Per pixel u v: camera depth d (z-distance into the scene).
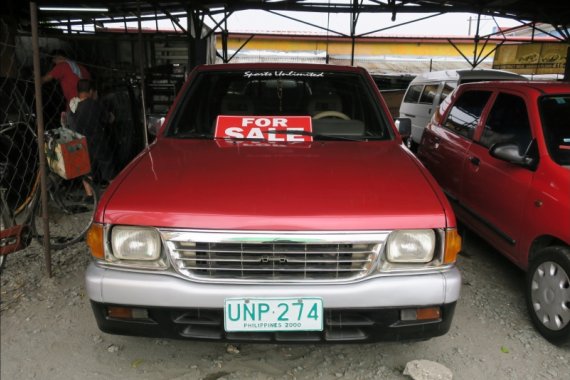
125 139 6.24
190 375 2.39
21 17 10.78
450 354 2.59
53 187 4.01
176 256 1.98
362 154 2.73
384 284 1.97
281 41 20.59
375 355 2.58
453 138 4.27
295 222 1.94
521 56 13.35
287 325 1.98
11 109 4.67
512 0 10.59
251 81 3.44
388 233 1.98
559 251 2.63
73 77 5.51
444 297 2.02
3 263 3.45
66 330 2.76
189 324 2.04
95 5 10.72
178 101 3.30
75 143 3.69
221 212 1.97
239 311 1.96
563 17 11.34
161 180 2.27
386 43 21.27
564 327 2.58
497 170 3.36
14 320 2.85
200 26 10.84
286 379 2.37
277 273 1.99
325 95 3.38
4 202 3.50
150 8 11.65
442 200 2.13
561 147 2.91
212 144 2.92
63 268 3.59
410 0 11.38
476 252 4.07
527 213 2.94
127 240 2.01
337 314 2.02
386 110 3.28
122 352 2.56
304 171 2.40
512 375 2.42
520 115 3.35
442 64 21.20
